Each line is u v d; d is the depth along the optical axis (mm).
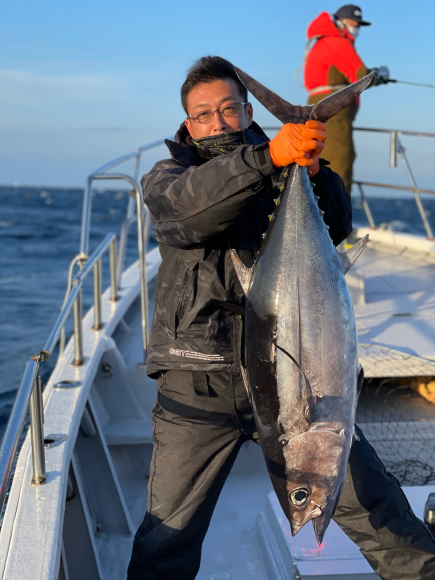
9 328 11078
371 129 5312
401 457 2691
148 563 1634
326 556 1953
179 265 1626
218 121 1665
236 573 2219
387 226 6398
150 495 1668
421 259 5578
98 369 3027
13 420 1421
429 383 3291
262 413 1471
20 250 24688
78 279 2693
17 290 15383
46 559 1455
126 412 3035
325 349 1420
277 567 2059
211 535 2459
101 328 3273
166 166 1642
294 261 1453
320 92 5004
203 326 1608
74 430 2166
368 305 4145
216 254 1610
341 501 1699
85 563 2119
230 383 1633
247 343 1509
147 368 1703
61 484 1796
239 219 1654
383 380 3475
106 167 3459
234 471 2951
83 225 3145
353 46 4828
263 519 2361
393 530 1673
